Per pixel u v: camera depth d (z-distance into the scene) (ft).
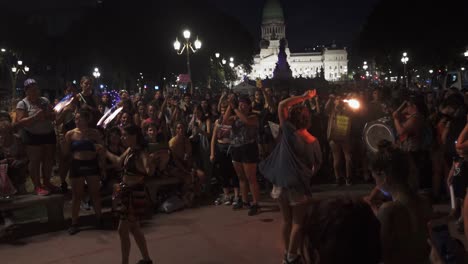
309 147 16.83
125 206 17.29
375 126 29.48
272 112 29.81
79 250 20.27
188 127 36.60
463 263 10.45
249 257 18.72
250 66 230.89
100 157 23.41
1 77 189.06
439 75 118.83
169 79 176.55
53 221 24.34
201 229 22.75
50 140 25.61
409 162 10.57
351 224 6.45
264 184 32.17
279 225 22.90
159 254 19.43
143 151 17.80
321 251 6.50
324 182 33.12
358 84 58.08
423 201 10.51
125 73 167.22
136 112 37.09
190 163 28.53
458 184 18.71
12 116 34.24
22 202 22.61
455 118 24.82
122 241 17.34
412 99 26.12
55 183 33.88
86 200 26.99
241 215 25.00
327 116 35.73
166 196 26.86
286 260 16.26
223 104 28.32
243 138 24.70
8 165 24.89
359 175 34.37
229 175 27.66
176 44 68.28
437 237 10.48
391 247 9.55
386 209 9.89
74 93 29.89
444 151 25.11
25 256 19.70
